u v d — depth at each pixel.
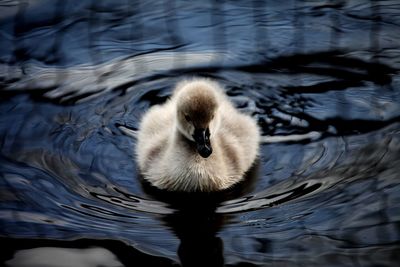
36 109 12.77
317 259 8.93
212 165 10.99
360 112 12.46
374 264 8.75
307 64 13.94
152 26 15.09
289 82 13.52
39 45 14.44
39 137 11.99
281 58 14.16
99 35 14.80
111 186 10.90
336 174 10.80
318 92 13.17
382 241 9.16
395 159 10.99
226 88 13.52
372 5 15.45
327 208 9.98
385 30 14.62
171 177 11.05
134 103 13.17
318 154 11.45
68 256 9.20
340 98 12.93
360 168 10.88
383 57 13.90
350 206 9.96
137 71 13.95
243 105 13.05
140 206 10.45
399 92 12.89
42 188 10.62
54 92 13.28
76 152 11.66
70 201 10.38
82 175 11.08
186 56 14.34
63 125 12.38
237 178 11.22
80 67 13.98
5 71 13.74
